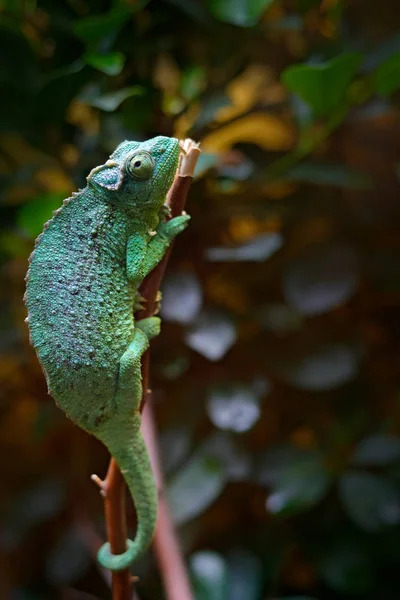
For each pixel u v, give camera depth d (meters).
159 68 0.63
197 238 0.63
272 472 0.62
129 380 0.44
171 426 0.63
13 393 0.75
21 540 0.71
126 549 0.45
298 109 0.61
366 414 0.66
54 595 0.74
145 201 0.44
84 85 0.59
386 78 0.58
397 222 0.65
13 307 0.69
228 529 0.67
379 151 0.65
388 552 0.64
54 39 0.61
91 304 0.44
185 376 0.64
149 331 0.45
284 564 0.66
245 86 0.69
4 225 0.63
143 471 0.45
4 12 0.62
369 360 0.69
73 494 0.71
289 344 0.64
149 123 0.61
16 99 0.62
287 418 0.67
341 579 0.63
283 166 0.60
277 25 0.62
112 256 0.44
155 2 0.60
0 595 0.74
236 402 0.60
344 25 0.65
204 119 0.60
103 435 0.44
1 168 0.69
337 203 0.64
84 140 0.63
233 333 0.60
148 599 0.64
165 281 0.60
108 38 0.58
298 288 0.60
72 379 0.43
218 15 0.59
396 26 0.65
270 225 0.67
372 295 0.67
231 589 0.61
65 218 0.44
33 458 0.79
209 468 0.61
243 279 0.64
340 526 0.65
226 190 0.61
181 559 0.53
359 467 0.64
